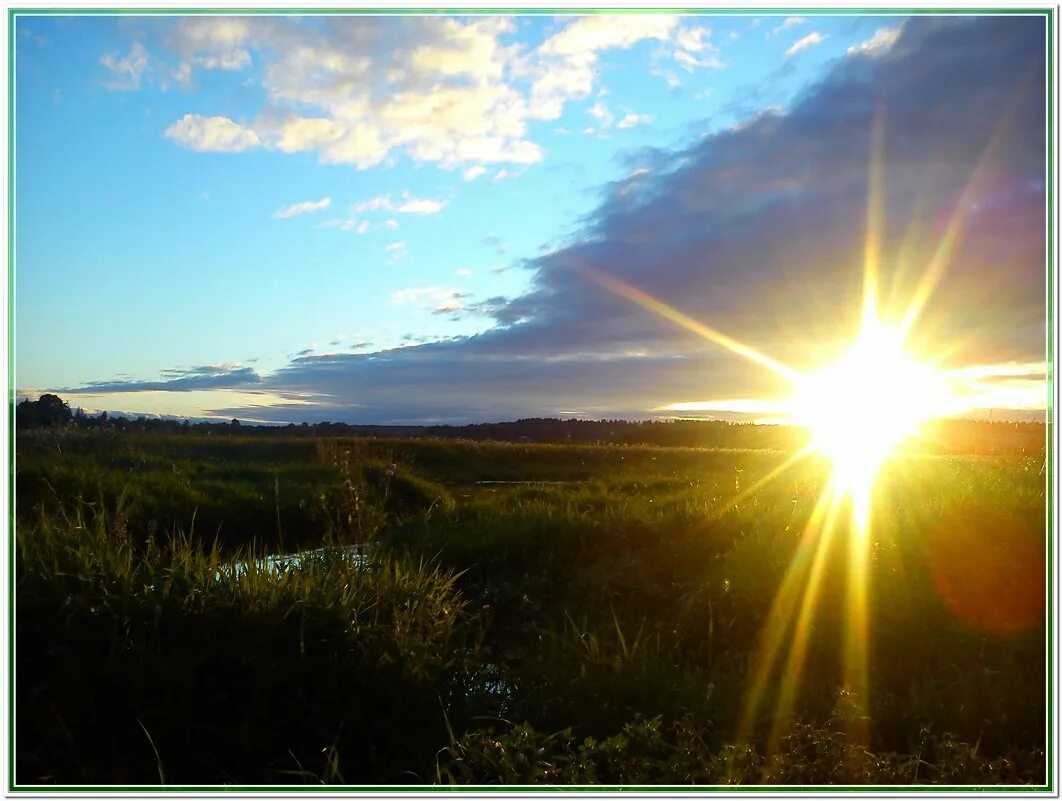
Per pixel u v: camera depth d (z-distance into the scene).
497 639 6.39
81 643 4.03
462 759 3.76
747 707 4.48
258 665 4.11
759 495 9.56
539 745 3.92
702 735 4.08
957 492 7.94
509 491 13.30
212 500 10.20
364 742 4.09
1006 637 5.34
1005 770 3.70
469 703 4.52
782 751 3.84
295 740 4.02
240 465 13.51
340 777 3.59
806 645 5.49
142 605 4.26
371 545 8.11
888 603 5.80
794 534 7.24
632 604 6.74
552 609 6.82
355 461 13.79
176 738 3.82
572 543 8.29
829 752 3.69
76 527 5.16
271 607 4.47
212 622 4.29
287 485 11.48
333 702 4.18
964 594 5.83
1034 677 4.84
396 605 5.14
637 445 26.28
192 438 16.52
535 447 22.19
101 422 15.13
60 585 4.26
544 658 5.46
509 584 7.36
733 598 6.22
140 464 12.05
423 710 4.31
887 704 4.52
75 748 3.71
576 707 4.41
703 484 12.52
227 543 9.48
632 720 4.26
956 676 4.99
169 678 3.94
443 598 5.89
